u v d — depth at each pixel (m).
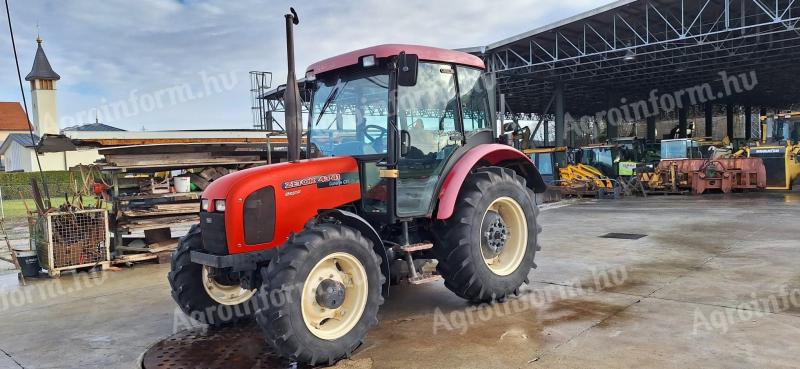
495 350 3.74
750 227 8.70
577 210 12.69
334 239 3.65
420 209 4.48
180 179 8.06
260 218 3.77
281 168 3.94
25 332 4.68
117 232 7.66
